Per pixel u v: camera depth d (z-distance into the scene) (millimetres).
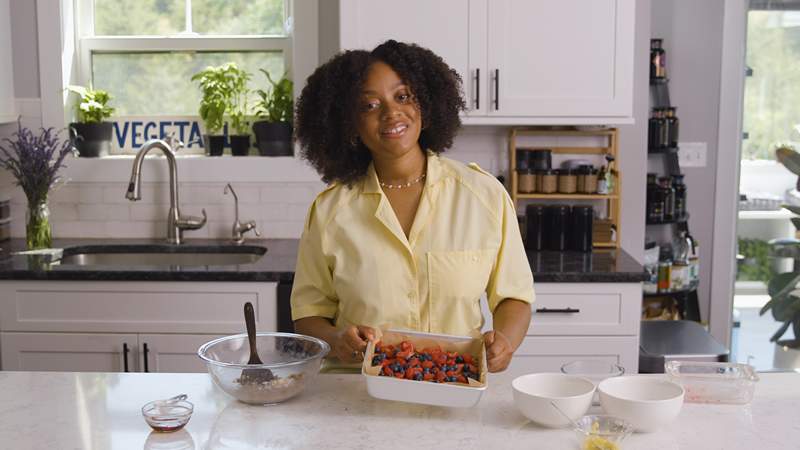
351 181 2088
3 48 3666
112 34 3949
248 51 3938
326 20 3719
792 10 4551
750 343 4750
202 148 3982
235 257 3662
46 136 3570
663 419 1621
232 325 3141
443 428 1656
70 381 1931
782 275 4645
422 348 1857
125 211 3822
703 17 4602
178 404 1700
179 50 3941
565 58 3375
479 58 3365
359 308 2018
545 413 1634
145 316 3150
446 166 2084
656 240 4719
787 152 4582
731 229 4695
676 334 3508
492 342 1823
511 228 2082
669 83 4648
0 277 3131
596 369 1791
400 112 1970
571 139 3756
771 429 1652
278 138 3760
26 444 1583
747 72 4613
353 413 1731
